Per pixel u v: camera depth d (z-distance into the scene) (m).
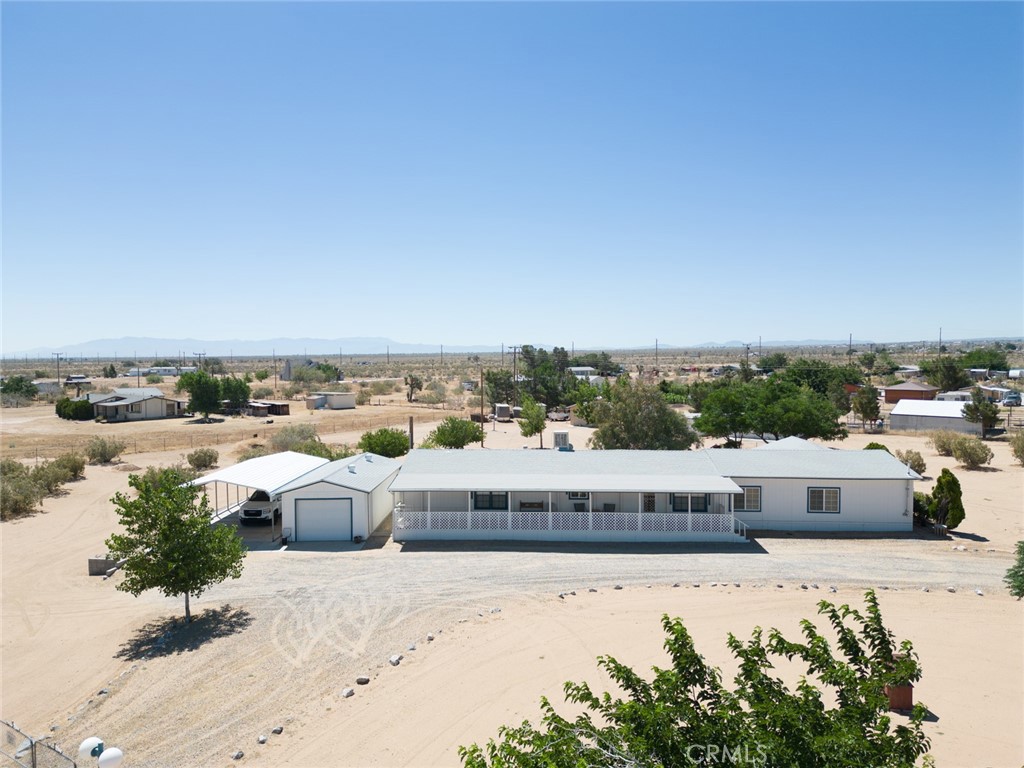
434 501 33.28
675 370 193.12
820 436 50.78
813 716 8.26
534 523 30.88
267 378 166.12
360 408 98.50
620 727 8.21
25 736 13.50
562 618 20.89
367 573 25.58
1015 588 19.31
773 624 20.41
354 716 15.30
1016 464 49.56
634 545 29.72
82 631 20.64
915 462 45.88
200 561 20.80
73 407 84.81
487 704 15.77
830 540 30.47
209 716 15.40
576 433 70.88
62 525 33.81
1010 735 14.33
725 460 34.09
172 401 90.12
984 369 135.25
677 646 9.36
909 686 15.41
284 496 30.52
